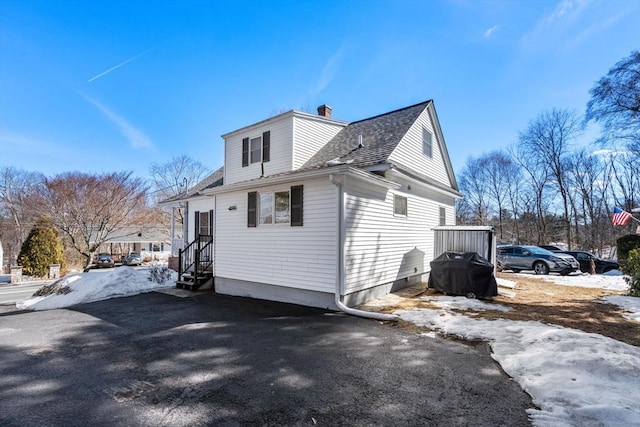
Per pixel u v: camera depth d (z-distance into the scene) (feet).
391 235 29.84
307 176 24.27
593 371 11.49
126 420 9.27
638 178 81.76
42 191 69.82
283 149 36.40
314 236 24.57
